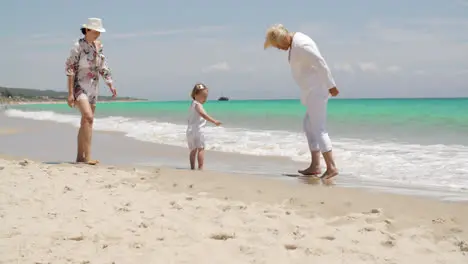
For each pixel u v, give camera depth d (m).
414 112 21.73
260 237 3.47
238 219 3.97
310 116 6.31
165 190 5.17
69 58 7.21
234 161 7.96
